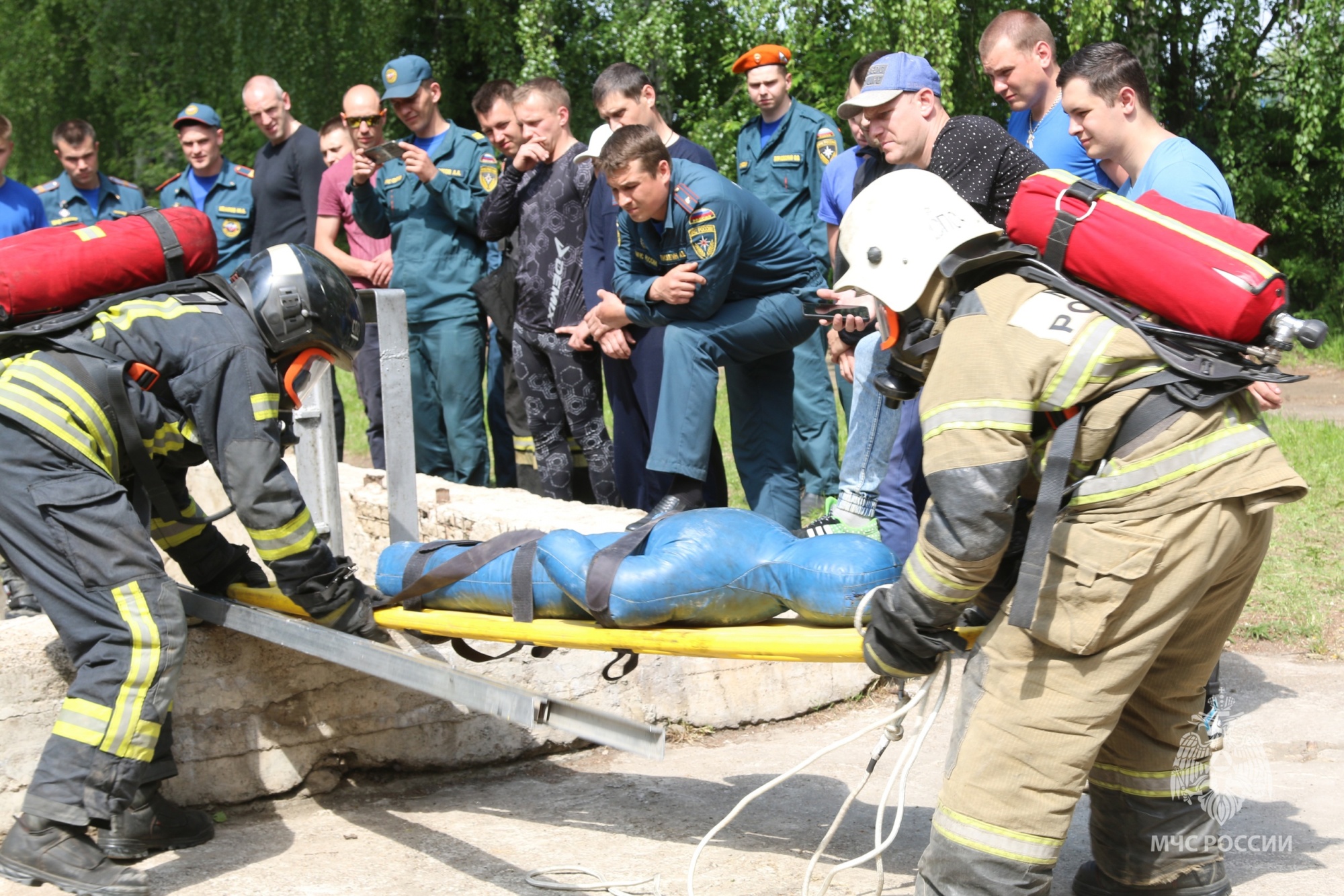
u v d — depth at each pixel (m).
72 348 3.12
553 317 6.00
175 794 3.54
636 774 4.02
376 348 7.09
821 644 2.77
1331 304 16.48
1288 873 3.08
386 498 5.74
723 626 3.01
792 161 7.15
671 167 4.69
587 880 3.19
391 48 18.48
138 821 3.27
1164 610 2.48
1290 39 16.12
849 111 5.05
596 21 16.61
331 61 18.31
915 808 3.69
